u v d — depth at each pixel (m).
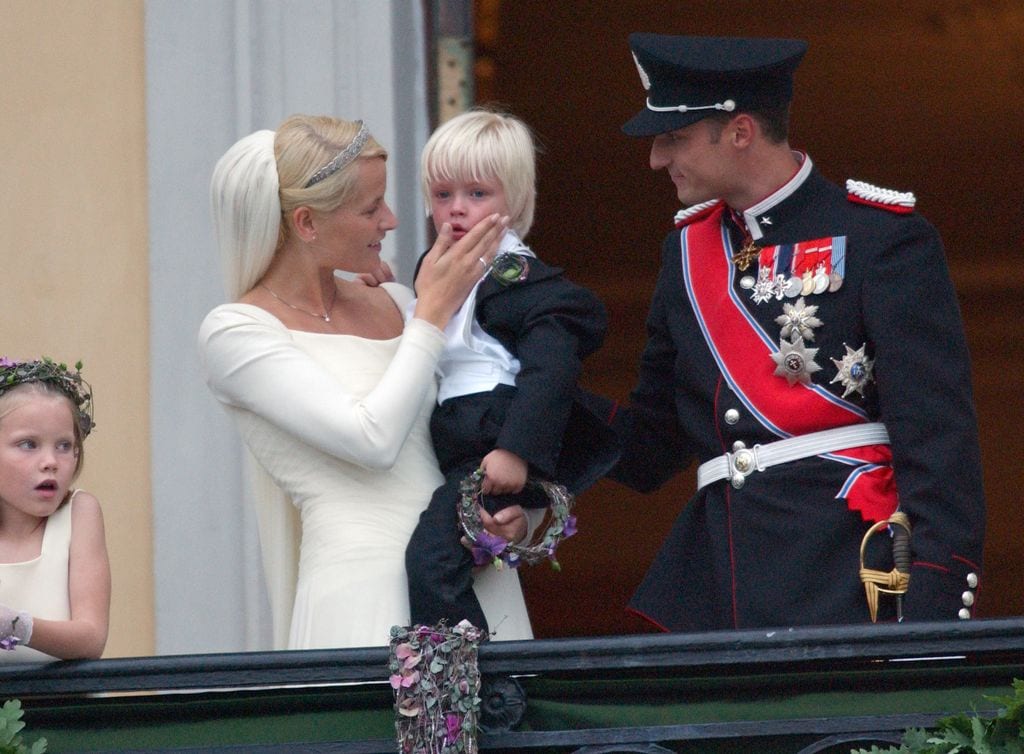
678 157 16.91
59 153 21.95
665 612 16.89
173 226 21.78
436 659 14.71
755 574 16.23
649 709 14.94
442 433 16.78
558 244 42.34
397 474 16.80
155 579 21.45
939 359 15.89
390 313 17.81
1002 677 14.79
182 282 21.75
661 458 17.98
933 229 16.34
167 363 21.67
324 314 17.22
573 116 40.28
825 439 16.30
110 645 21.41
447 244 16.98
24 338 21.80
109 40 22.00
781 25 40.53
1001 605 39.19
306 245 17.05
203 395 21.64
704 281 16.95
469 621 16.22
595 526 39.66
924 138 42.50
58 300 21.83
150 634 21.44
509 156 17.02
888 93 41.78
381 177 16.97
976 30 40.78
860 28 40.75
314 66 21.84
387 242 21.72
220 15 21.88
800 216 16.69
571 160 41.16
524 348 16.56
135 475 21.59
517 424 16.20
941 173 43.12
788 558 16.14
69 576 15.66
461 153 16.94
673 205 41.88
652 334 17.73
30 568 15.59
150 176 21.83
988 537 40.59
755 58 16.64
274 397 16.52
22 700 15.38
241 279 17.17
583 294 16.84
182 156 21.83
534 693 14.98
